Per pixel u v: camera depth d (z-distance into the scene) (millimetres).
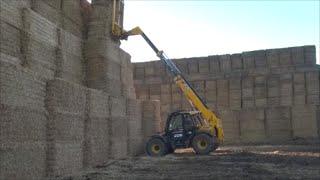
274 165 17469
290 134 30000
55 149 13977
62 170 14438
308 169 16188
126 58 23516
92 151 17281
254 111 30766
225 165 17656
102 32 20906
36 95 13188
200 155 22109
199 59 32750
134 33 23938
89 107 17062
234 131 30922
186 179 13992
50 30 16328
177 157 21234
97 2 21219
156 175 14914
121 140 20938
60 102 14375
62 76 17281
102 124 18531
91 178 14141
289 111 30141
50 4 17875
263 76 31109
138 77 34000
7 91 11656
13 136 11898
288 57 30938
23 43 14297
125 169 16562
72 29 19922
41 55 15531
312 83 30188
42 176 13461
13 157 11883
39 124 13320
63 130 14562
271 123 30391
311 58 30578
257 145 28406
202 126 23047
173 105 32938
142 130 25062
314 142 27984
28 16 14547
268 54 31344
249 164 17844
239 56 32000
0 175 11344
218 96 31828
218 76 32000
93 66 20625
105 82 20547
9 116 11719
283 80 30672
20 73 12266
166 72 33531
